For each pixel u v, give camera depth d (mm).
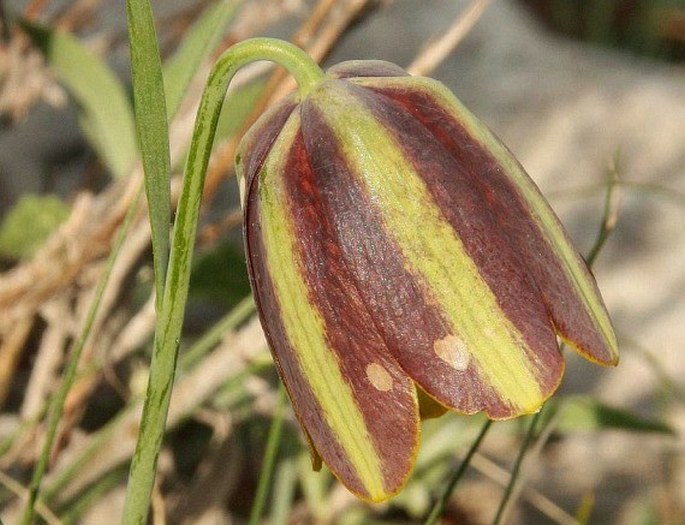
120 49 285
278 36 300
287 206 152
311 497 231
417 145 152
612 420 214
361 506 234
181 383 207
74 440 220
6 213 270
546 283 150
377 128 152
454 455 250
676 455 281
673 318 302
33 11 240
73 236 217
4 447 200
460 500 263
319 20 214
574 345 149
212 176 213
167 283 154
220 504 219
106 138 220
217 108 152
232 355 205
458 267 149
